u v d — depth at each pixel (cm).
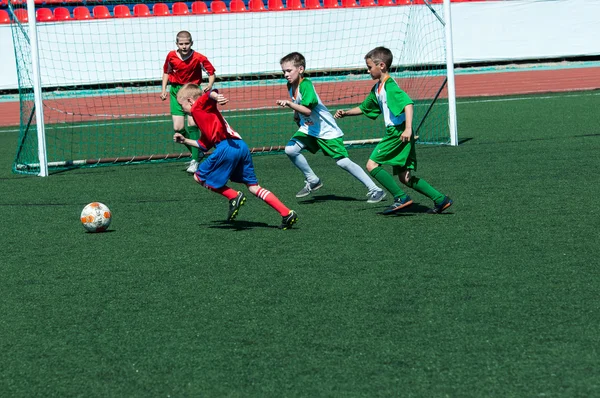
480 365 323
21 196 772
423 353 337
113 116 1568
